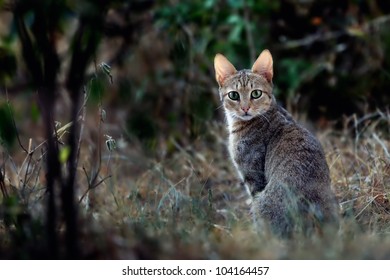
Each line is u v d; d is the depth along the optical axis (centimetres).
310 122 1411
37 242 765
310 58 1485
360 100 1432
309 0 1462
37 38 754
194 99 1398
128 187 1209
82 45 863
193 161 1269
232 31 1417
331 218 894
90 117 1375
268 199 943
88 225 810
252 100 1050
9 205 802
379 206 1012
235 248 793
